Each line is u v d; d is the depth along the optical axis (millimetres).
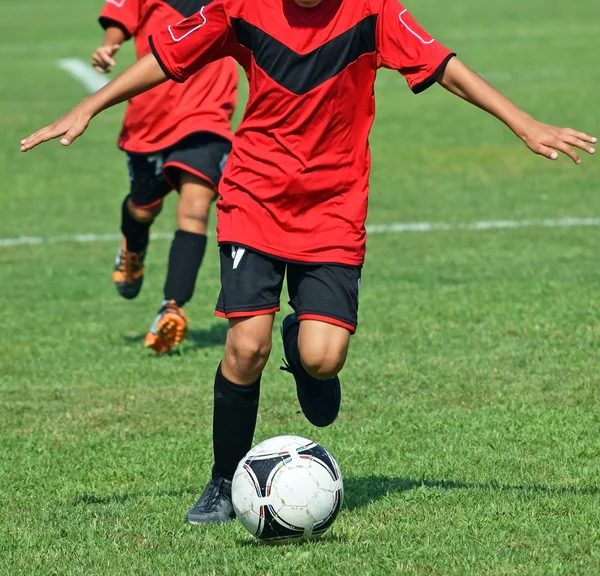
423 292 30625
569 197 44031
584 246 35844
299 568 13594
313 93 15281
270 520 14297
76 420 21281
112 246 38750
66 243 39188
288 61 15281
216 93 26641
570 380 22484
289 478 14312
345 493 16484
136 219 28000
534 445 18625
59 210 44719
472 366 23703
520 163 51688
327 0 15375
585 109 63281
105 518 15953
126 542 14922
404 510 15688
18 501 16922
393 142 58000
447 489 16516
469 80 14977
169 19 26828
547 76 77938
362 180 15852
